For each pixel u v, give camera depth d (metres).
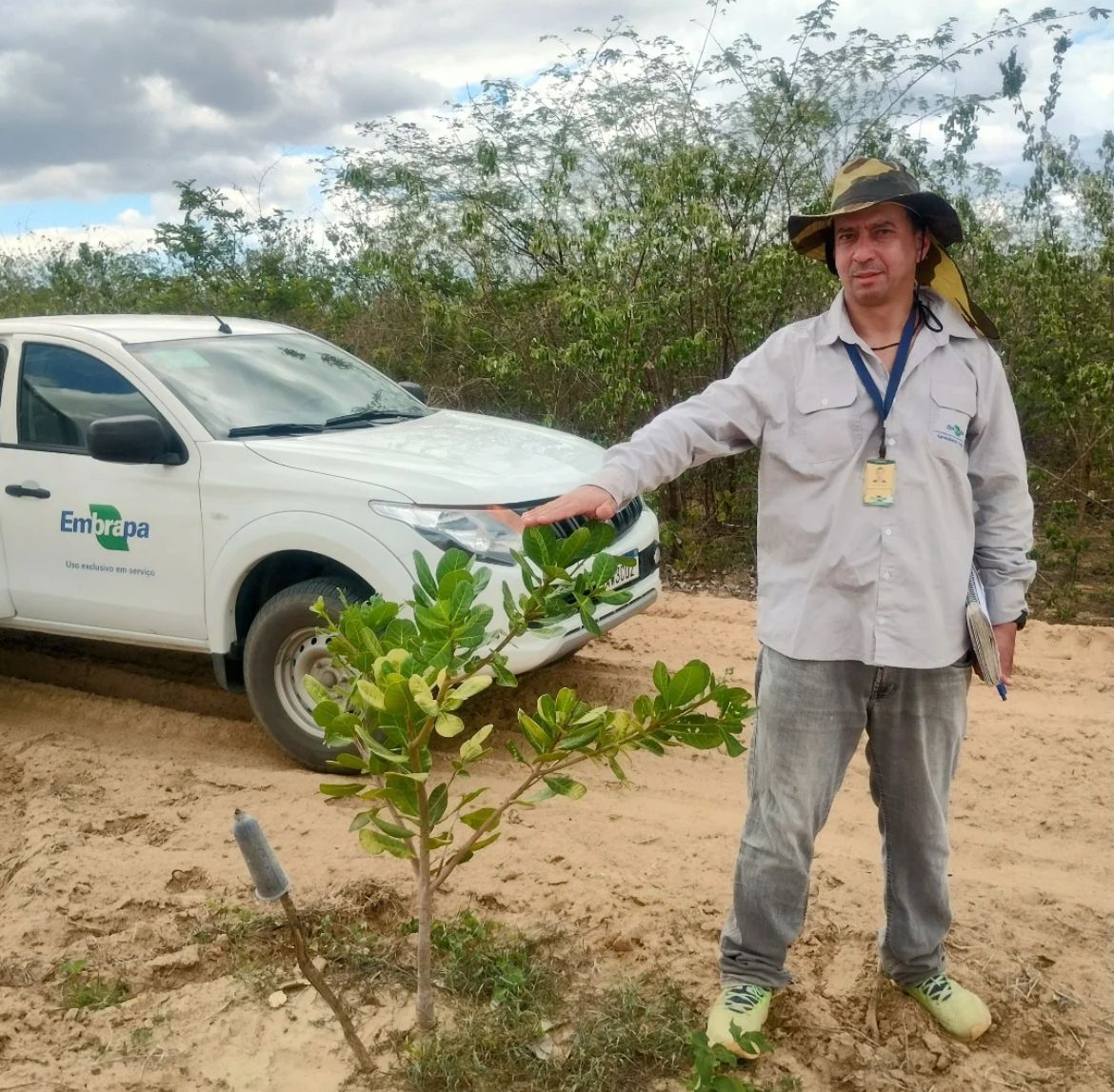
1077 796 4.64
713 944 3.49
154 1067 3.03
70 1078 2.99
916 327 2.77
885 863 3.05
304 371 5.86
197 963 3.48
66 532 5.35
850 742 2.87
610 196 10.43
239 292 11.73
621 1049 3.01
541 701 2.59
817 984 3.30
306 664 4.86
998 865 4.12
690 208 8.67
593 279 8.89
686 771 4.91
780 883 2.93
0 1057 3.08
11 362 5.58
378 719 2.52
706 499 9.29
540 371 9.76
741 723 2.61
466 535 4.60
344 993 3.31
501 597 4.55
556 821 4.38
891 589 2.71
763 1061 3.00
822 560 2.75
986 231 9.21
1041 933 3.60
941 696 2.82
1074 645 6.55
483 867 3.97
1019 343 8.96
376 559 4.61
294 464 4.90
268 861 2.70
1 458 5.51
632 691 5.77
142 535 5.15
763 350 2.85
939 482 2.71
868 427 2.71
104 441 4.89
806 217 2.79
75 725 5.66
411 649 2.51
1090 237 9.96
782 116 9.76
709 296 9.09
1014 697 5.74
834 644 2.76
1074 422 8.97
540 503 4.86
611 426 9.00
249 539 4.86
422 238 10.55
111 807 4.60
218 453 5.01
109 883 3.95
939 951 3.14
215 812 4.52
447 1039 3.03
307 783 4.79
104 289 12.67
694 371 9.40
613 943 3.50
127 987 3.39
